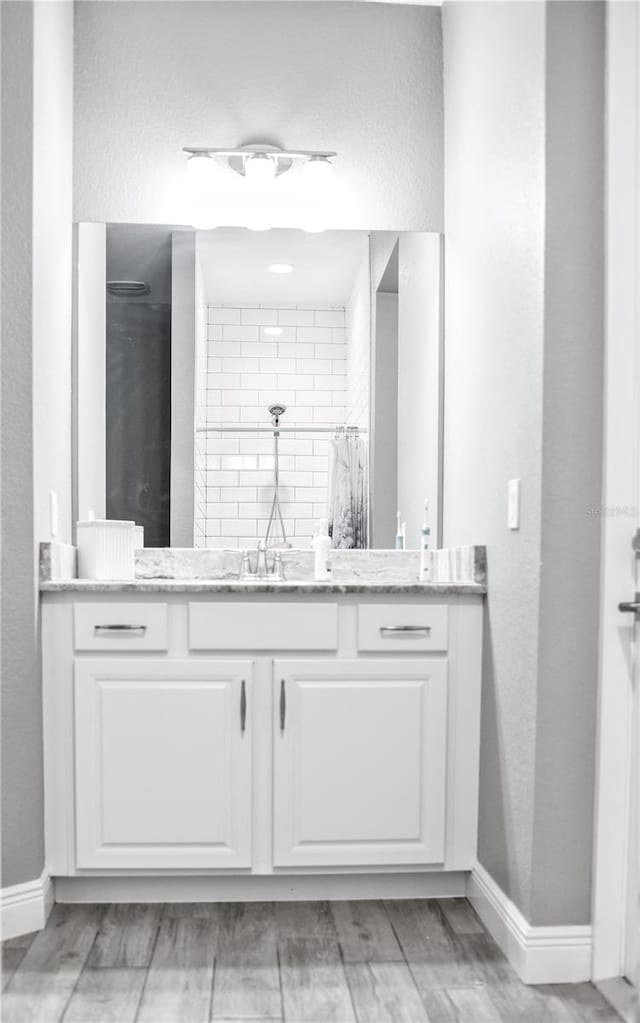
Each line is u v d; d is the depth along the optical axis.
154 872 2.50
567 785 2.11
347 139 3.21
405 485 3.20
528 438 2.17
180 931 2.35
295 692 2.50
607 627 2.09
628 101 2.07
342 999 2.01
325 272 3.23
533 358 2.14
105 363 3.15
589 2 2.08
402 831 2.52
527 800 2.15
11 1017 1.92
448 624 2.55
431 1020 1.92
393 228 3.22
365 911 2.50
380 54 3.21
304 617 2.50
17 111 2.38
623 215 2.07
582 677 2.11
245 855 2.48
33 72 2.39
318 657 2.52
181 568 3.16
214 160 3.14
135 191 3.16
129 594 2.47
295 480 3.23
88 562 2.86
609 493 2.08
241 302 3.25
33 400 2.39
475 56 2.73
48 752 2.47
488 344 2.54
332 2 3.21
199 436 3.21
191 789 2.47
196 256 3.20
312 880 2.57
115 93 3.15
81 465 3.10
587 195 2.08
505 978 2.12
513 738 2.26
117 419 3.15
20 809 2.36
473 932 2.37
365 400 3.27
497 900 2.32
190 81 3.17
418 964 2.18
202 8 3.17
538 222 2.11
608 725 2.10
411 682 2.53
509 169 2.35
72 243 3.11
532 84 2.16
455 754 2.55
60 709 2.47
